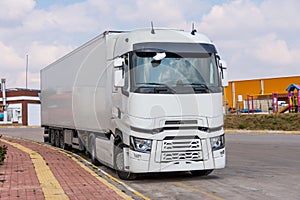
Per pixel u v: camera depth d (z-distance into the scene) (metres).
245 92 68.56
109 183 11.00
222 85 11.73
